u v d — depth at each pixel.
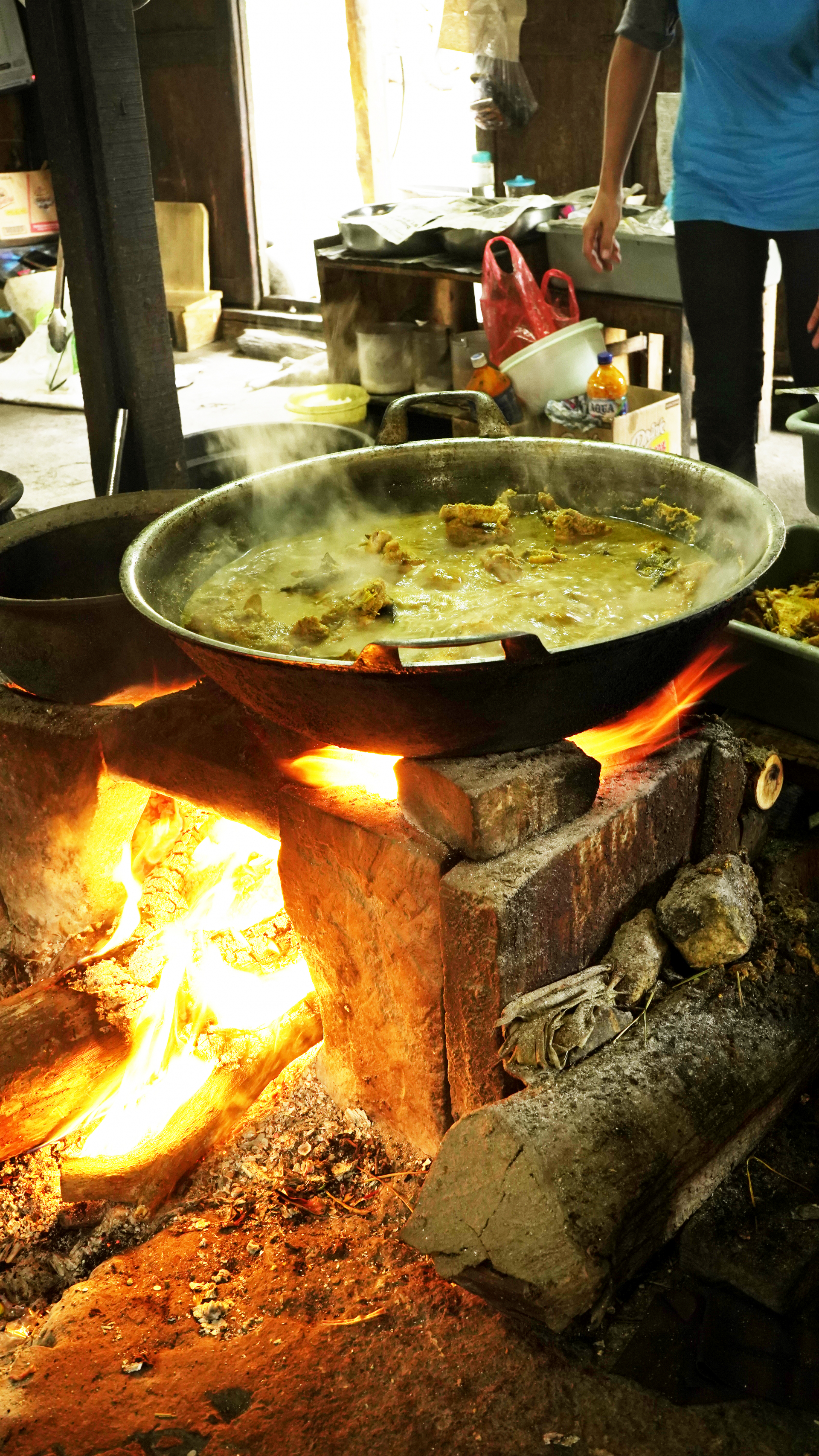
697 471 1.80
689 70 2.92
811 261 2.95
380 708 1.43
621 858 1.71
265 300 7.41
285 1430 1.47
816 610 2.16
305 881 1.82
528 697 1.42
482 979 1.59
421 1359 1.54
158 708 2.13
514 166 5.73
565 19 5.22
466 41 5.42
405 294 4.92
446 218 4.59
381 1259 1.71
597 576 1.74
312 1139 1.94
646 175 5.34
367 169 6.95
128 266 3.05
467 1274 1.53
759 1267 1.54
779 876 1.98
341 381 5.12
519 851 1.60
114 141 2.93
